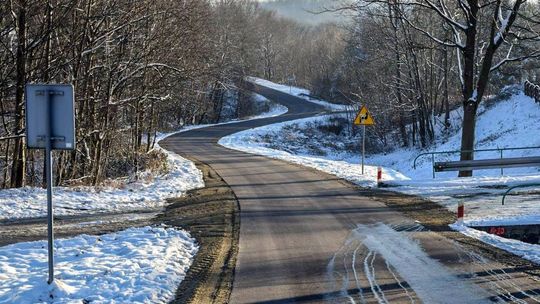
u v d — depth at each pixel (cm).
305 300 726
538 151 2736
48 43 1814
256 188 1872
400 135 5175
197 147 3938
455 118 4547
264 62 12475
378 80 4919
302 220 1295
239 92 7731
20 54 1748
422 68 4534
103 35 2011
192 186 2009
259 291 768
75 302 710
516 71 4794
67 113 728
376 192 1759
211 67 2920
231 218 1329
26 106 728
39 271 873
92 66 2136
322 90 8806
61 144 734
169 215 1430
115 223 1334
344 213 1385
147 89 2458
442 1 2259
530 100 3659
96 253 991
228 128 5725
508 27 1983
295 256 962
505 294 740
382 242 1063
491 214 1354
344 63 6706
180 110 5675
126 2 2133
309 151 5116
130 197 1736
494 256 954
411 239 1090
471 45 2062
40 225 1312
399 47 4206
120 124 2842
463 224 1233
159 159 2753
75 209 1527
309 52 11462
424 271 860
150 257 948
